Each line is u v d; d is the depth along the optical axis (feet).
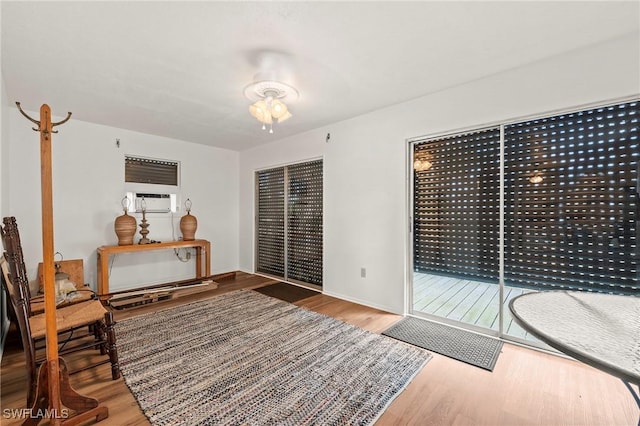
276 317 9.93
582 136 7.04
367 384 6.13
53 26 5.82
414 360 7.09
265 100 8.37
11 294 5.66
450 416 5.22
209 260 15.07
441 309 9.84
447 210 9.44
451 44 6.61
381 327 9.09
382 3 5.24
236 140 15.34
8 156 9.82
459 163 9.13
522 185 7.91
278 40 6.40
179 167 15.29
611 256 6.70
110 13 5.45
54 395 4.64
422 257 10.09
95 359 7.15
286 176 15.01
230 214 17.57
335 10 5.42
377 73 7.99
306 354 7.36
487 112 8.29
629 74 6.33
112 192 13.01
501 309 8.27
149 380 6.24
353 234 11.68
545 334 3.01
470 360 7.09
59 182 11.68
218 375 6.43
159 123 12.41
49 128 4.54
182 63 7.36
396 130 10.32
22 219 10.71
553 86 7.23
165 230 14.78
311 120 12.06
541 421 5.09
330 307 11.00
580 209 7.09
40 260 11.09
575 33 6.23
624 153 6.55
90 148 12.38
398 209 10.30
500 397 5.74
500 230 8.32
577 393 5.84
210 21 5.72
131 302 11.12
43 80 8.29
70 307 6.94
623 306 3.81
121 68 7.61
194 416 5.17
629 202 6.50
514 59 7.32
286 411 5.31
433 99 9.36
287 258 15.16
